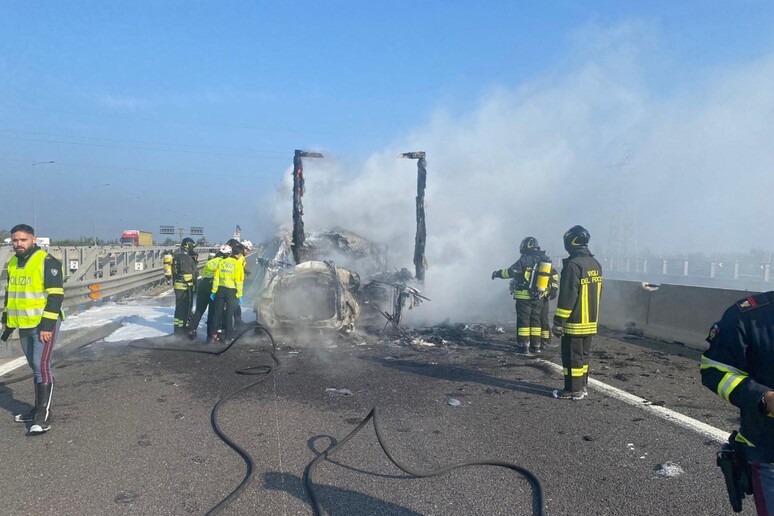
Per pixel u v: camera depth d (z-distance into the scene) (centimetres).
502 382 753
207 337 1042
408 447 513
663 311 1088
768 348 242
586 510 398
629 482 443
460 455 496
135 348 981
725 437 546
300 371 806
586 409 636
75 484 434
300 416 599
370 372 802
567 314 667
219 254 1047
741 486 260
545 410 630
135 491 422
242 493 419
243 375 784
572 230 695
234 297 1043
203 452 499
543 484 438
